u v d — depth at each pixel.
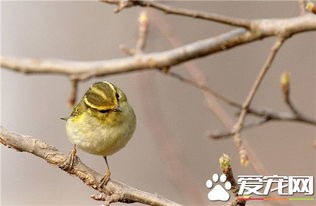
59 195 15.98
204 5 17.08
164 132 11.05
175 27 16.55
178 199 15.70
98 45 16.84
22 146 6.67
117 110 8.06
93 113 8.13
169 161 10.84
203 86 7.91
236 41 7.47
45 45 16.59
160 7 6.86
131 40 16.92
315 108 15.84
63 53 16.56
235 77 16.50
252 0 16.98
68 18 17.02
